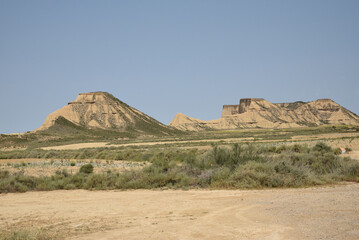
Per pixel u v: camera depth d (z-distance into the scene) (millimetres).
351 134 111250
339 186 17453
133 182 19797
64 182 20734
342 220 9664
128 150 50219
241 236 8641
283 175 18484
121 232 9617
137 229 9898
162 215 11773
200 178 19844
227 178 18984
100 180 20656
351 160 23984
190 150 46594
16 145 122938
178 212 12141
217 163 22484
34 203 15195
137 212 12500
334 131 155750
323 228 8930
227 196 15172
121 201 15180
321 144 39688
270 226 9438
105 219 11469
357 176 20266
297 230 8891
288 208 11648
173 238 8758
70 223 10992
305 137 104875
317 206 11719
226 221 10367
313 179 18641
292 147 43188
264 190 16781
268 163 20188
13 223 11148
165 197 15812
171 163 23656
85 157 51938
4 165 35562
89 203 14906
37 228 10336
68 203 15055
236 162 21609
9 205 14750
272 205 12398
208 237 8711
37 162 40469
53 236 9336
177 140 124000
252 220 10289
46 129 189375
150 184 19875
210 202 13844
